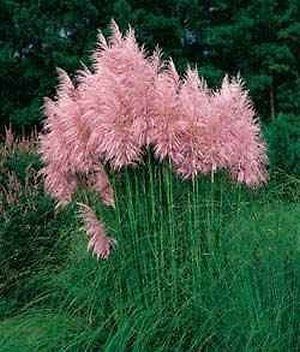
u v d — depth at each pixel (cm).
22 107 2036
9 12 2036
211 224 613
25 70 2008
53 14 2073
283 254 601
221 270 592
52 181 662
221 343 552
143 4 2123
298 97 2131
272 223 631
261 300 569
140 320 579
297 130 1325
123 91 603
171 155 601
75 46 2050
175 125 604
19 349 577
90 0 2055
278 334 545
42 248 829
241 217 623
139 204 618
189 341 574
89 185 659
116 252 630
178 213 632
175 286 595
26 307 673
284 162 1266
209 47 2169
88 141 626
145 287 605
